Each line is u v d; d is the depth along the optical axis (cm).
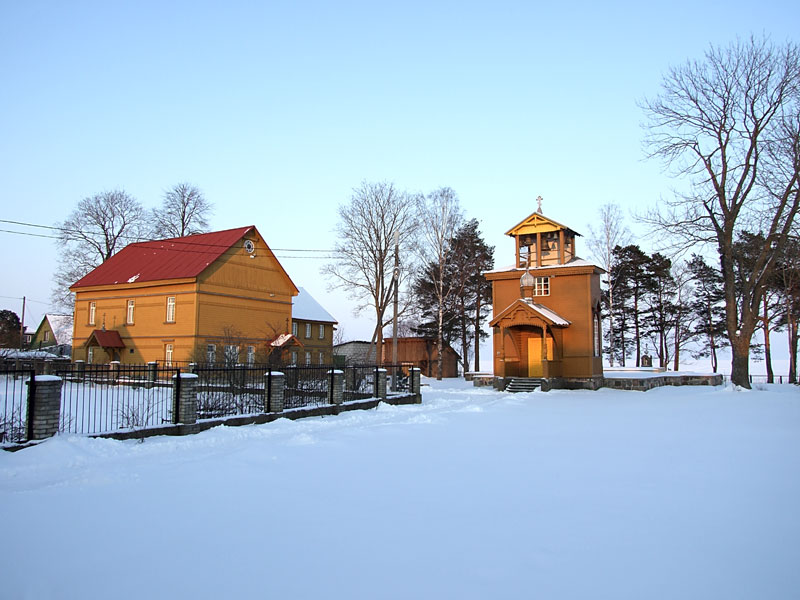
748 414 2039
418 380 2589
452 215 5019
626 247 5491
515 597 502
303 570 559
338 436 1431
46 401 1146
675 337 5603
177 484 906
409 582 532
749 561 593
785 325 4719
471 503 811
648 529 698
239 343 3772
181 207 5716
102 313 4122
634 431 1595
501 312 3459
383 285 4825
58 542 637
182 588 516
